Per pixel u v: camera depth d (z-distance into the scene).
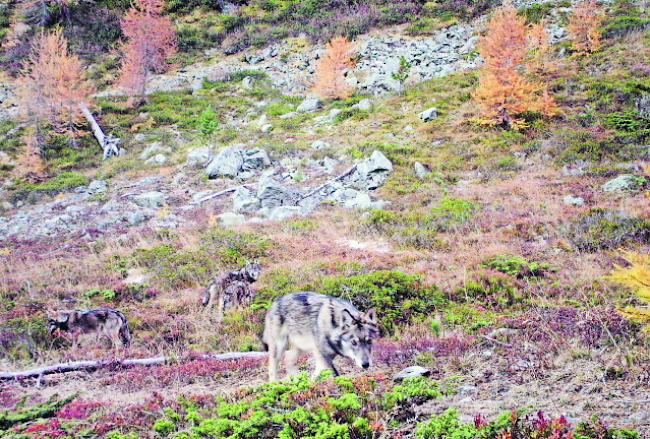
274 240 17.80
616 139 22.83
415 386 6.47
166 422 6.39
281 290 13.53
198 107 36.47
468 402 6.78
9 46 44.09
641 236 14.86
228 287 13.23
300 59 41.16
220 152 27.02
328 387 6.46
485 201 19.59
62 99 33.62
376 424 5.73
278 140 29.38
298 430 5.55
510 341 9.30
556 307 10.81
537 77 29.31
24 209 26.59
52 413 7.81
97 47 44.34
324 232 18.42
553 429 5.11
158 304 13.92
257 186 24.22
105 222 22.50
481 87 26.31
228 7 48.34
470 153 24.14
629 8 35.31
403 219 18.66
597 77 28.14
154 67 41.56
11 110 37.81
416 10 43.03
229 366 9.80
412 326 11.13
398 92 33.28
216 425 5.62
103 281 15.81
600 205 17.56
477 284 12.74
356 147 26.25
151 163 29.56
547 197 19.02
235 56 43.09
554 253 14.67
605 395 6.75
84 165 31.56
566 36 34.16
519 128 25.53
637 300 10.61
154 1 41.75
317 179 24.30
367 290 12.52
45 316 13.07
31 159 30.80
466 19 40.50
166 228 20.83
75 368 10.32
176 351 11.07
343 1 46.22
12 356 11.15
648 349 8.12
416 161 24.11
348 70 37.19
